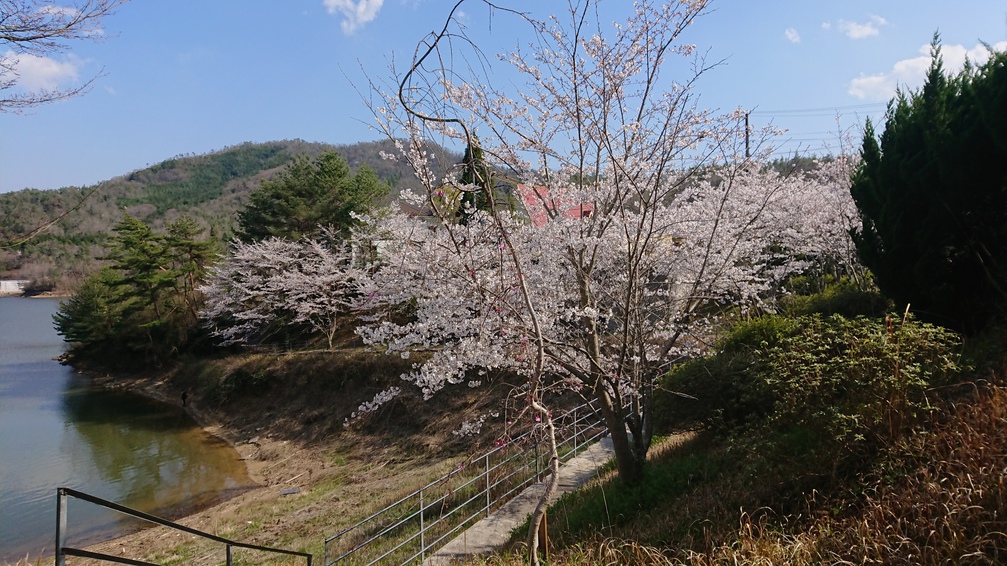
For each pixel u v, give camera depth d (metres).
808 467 5.50
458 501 10.81
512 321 6.74
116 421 25.09
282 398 23.50
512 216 7.93
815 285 15.95
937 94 8.20
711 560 4.89
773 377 5.99
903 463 5.00
